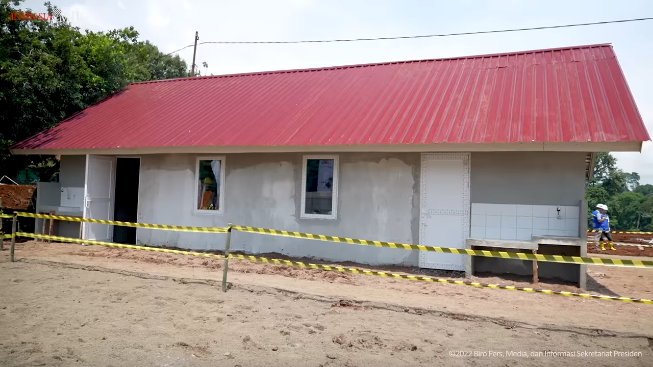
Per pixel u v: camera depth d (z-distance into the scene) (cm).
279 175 1165
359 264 1061
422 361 497
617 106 906
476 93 1082
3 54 1374
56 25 1557
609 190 6556
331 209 1108
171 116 1362
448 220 998
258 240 1179
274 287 775
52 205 1394
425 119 1012
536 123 905
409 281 895
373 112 1100
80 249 1204
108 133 1328
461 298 761
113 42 2089
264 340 548
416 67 1316
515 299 763
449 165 1003
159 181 1297
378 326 607
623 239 2122
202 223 1239
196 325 595
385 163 1061
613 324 621
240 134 1141
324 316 646
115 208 1505
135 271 898
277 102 1295
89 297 714
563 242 838
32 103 1431
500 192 959
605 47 1161
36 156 1650
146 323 598
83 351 503
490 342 557
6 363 464
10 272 880
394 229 1046
